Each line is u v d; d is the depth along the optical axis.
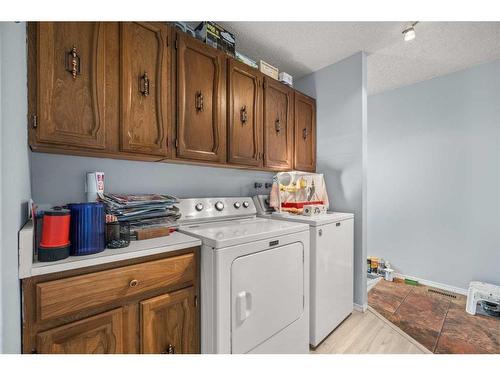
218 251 1.03
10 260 0.64
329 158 2.32
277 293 1.27
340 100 2.23
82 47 0.99
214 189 1.85
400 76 2.63
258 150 1.77
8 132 0.63
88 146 1.00
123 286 0.87
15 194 0.67
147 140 1.18
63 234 0.80
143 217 1.18
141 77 1.16
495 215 2.30
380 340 1.68
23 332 0.70
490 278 2.32
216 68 1.51
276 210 2.00
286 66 2.33
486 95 2.34
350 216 1.97
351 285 1.99
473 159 2.42
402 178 2.92
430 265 2.71
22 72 0.76
